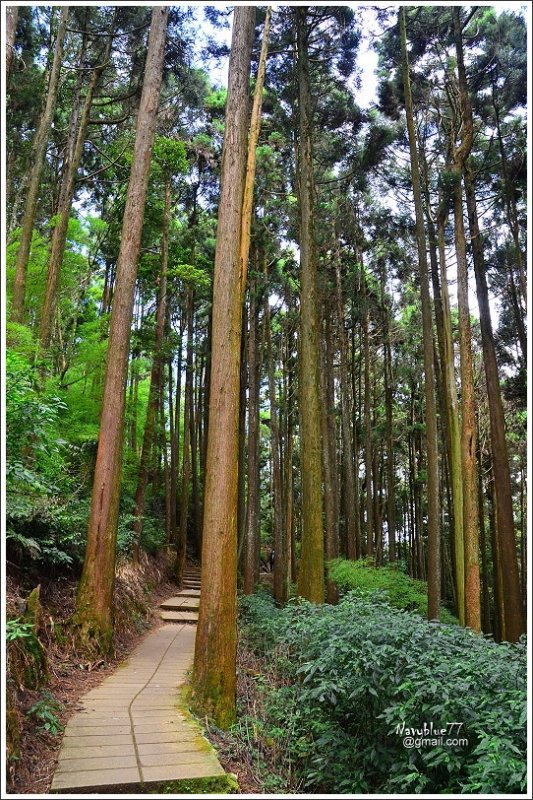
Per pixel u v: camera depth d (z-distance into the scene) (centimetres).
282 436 2039
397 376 1791
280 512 1440
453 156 988
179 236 1494
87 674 553
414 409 1956
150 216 1291
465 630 482
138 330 1266
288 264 1464
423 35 1016
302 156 964
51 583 627
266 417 2470
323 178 1491
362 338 1883
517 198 1123
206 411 2086
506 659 425
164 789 310
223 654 473
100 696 481
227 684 466
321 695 392
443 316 1166
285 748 438
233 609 494
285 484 1972
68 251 1038
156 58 814
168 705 462
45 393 621
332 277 1592
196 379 2189
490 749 323
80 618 615
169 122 1319
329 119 1180
